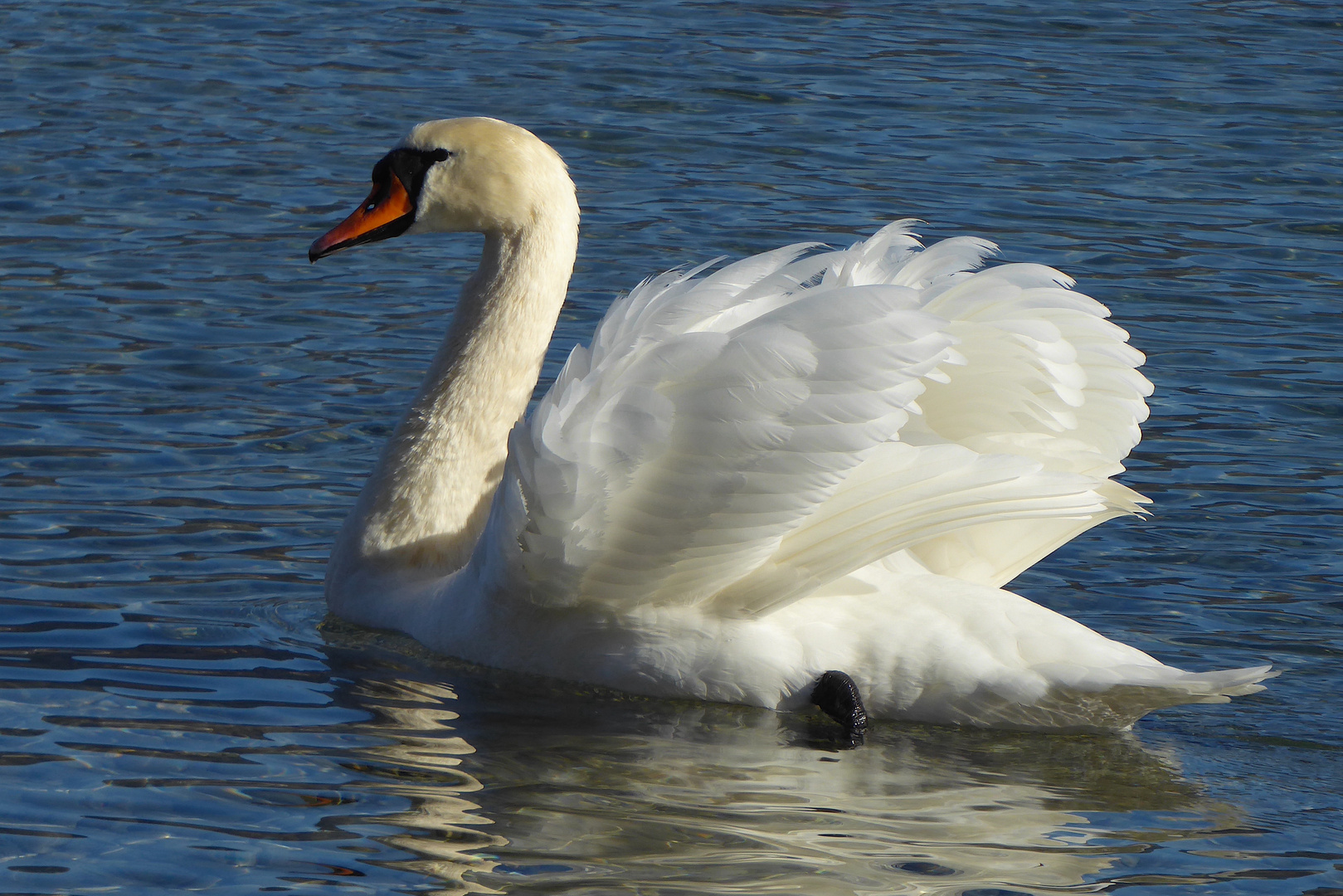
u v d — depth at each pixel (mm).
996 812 9641
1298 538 14117
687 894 8383
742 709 11141
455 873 8555
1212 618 12695
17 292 18703
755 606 11094
